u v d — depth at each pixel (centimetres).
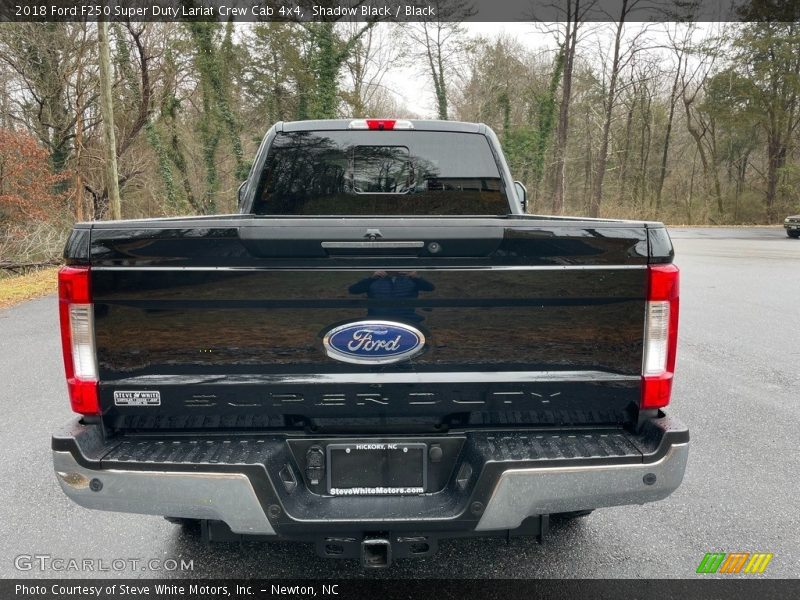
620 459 211
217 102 3131
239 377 218
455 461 227
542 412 227
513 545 300
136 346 215
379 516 212
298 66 3306
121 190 2791
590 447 219
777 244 2608
